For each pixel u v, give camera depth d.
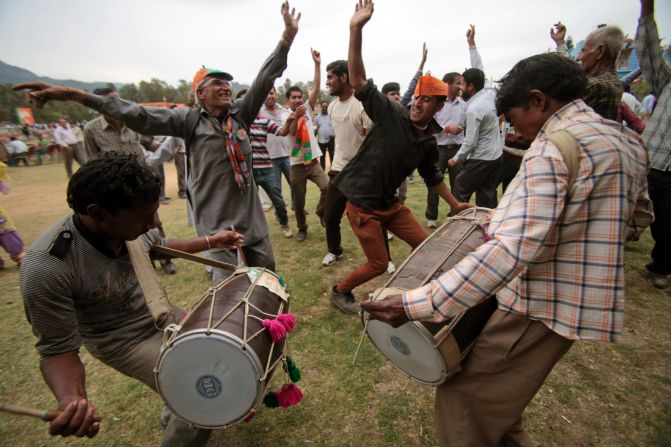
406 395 2.31
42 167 15.16
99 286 1.55
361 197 2.67
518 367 1.38
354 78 2.41
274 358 1.65
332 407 2.26
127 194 1.28
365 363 2.60
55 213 7.33
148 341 1.74
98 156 1.34
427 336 1.42
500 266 1.09
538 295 1.26
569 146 1.10
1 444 2.13
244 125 2.51
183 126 2.36
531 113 1.27
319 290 3.60
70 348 1.46
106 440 2.13
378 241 2.78
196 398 1.55
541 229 1.06
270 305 1.74
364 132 3.55
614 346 2.61
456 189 4.40
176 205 7.54
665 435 1.97
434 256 1.86
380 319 1.36
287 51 2.52
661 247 3.21
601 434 1.99
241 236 2.15
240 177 2.43
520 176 1.16
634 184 1.15
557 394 2.25
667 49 3.23
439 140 5.74
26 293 1.34
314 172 4.67
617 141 1.12
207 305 1.66
